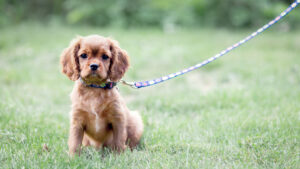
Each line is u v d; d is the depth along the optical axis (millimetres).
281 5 14914
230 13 14578
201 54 9180
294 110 4711
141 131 4000
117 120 3578
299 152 3469
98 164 3186
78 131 3527
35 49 9984
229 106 5344
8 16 15047
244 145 3738
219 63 8531
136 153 3512
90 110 3488
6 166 3092
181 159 3324
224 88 6309
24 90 6367
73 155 3369
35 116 4711
